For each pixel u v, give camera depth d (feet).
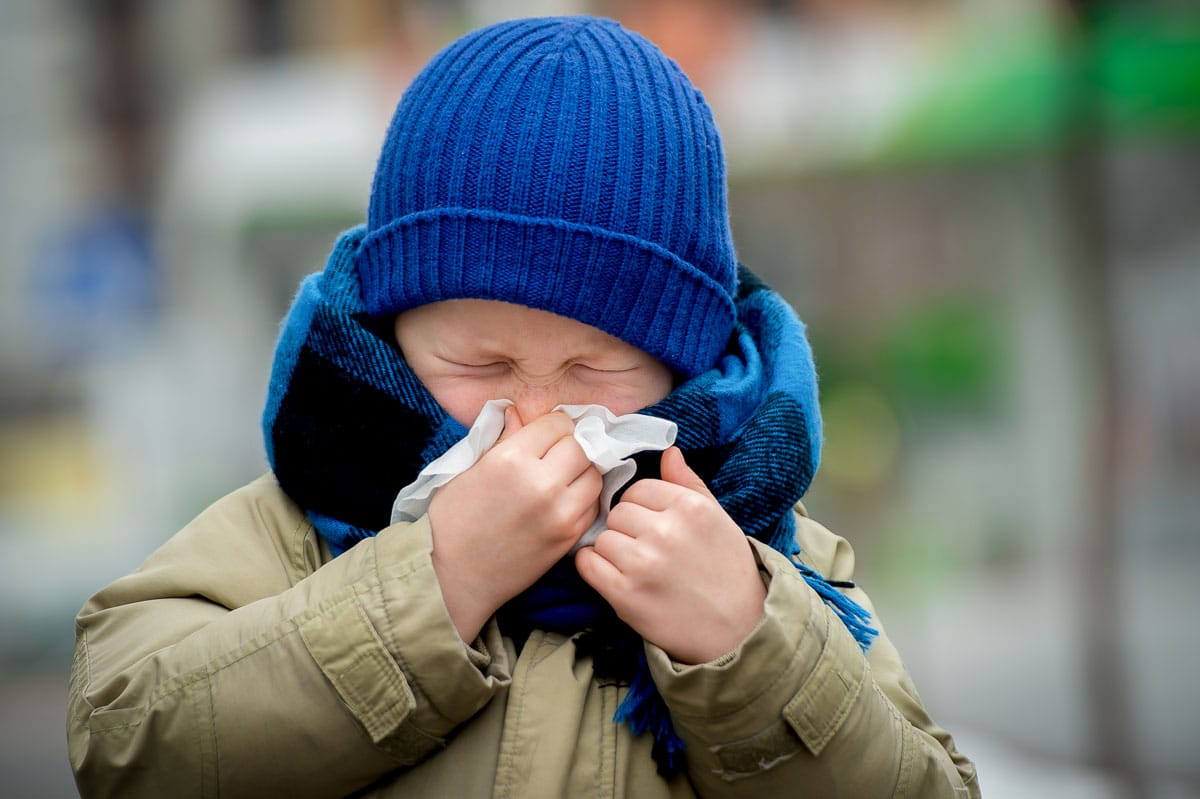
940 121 70.13
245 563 17.02
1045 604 71.97
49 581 92.79
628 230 16.67
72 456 99.35
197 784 14.73
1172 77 63.77
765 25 73.77
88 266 98.63
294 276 89.10
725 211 18.45
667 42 73.26
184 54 97.86
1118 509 44.52
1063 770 48.93
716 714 14.65
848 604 16.98
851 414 77.30
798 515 20.38
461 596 15.21
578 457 15.81
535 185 16.47
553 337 16.71
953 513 77.25
